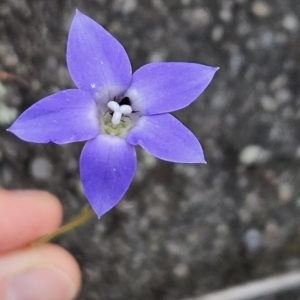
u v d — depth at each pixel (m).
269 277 0.20
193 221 0.20
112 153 0.12
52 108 0.11
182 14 0.20
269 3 0.21
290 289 0.20
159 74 0.12
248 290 0.19
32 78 0.18
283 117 0.20
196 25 0.20
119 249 0.19
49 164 0.19
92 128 0.12
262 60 0.20
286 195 0.20
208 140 0.20
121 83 0.12
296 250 0.20
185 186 0.20
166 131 0.12
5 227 0.15
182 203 0.20
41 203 0.16
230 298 0.19
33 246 0.15
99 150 0.12
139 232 0.19
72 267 0.15
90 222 0.19
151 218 0.19
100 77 0.12
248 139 0.20
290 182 0.20
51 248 0.15
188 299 0.19
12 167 0.18
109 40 0.12
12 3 0.18
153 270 0.19
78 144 0.19
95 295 0.19
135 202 0.19
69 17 0.19
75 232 0.19
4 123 0.18
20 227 0.15
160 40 0.20
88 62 0.12
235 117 0.20
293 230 0.20
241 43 0.20
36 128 0.11
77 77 0.12
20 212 0.15
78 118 0.12
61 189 0.19
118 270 0.19
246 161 0.20
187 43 0.20
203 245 0.20
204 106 0.20
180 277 0.20
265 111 0.20
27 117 0.11
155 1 0.20
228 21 0.20
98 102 0.12
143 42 0.20
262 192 0.20
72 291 0.15
